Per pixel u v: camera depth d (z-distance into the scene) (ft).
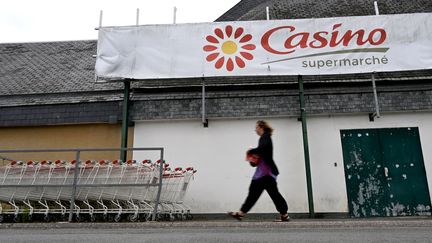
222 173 33.45
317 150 33.09
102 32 34.40
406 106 32.55
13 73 43.83
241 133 34.19
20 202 25.46
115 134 35.63
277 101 33.88
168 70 33.55
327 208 31.76
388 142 32.81
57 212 24.89
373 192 31.89
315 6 45.16
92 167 25.61
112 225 21.84
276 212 31.78
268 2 49.19
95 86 38.88
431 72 35.47
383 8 42.83
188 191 33.17
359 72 32.58
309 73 32.78
